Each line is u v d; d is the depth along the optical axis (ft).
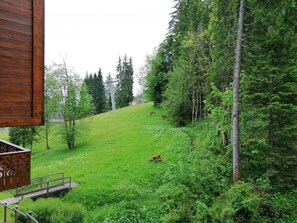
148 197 47.11
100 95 221.66
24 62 22.07
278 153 38.50
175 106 99.76
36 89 22.82
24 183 26.45
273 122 39.88
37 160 91.04
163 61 131.75
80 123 101.60
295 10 34.04
